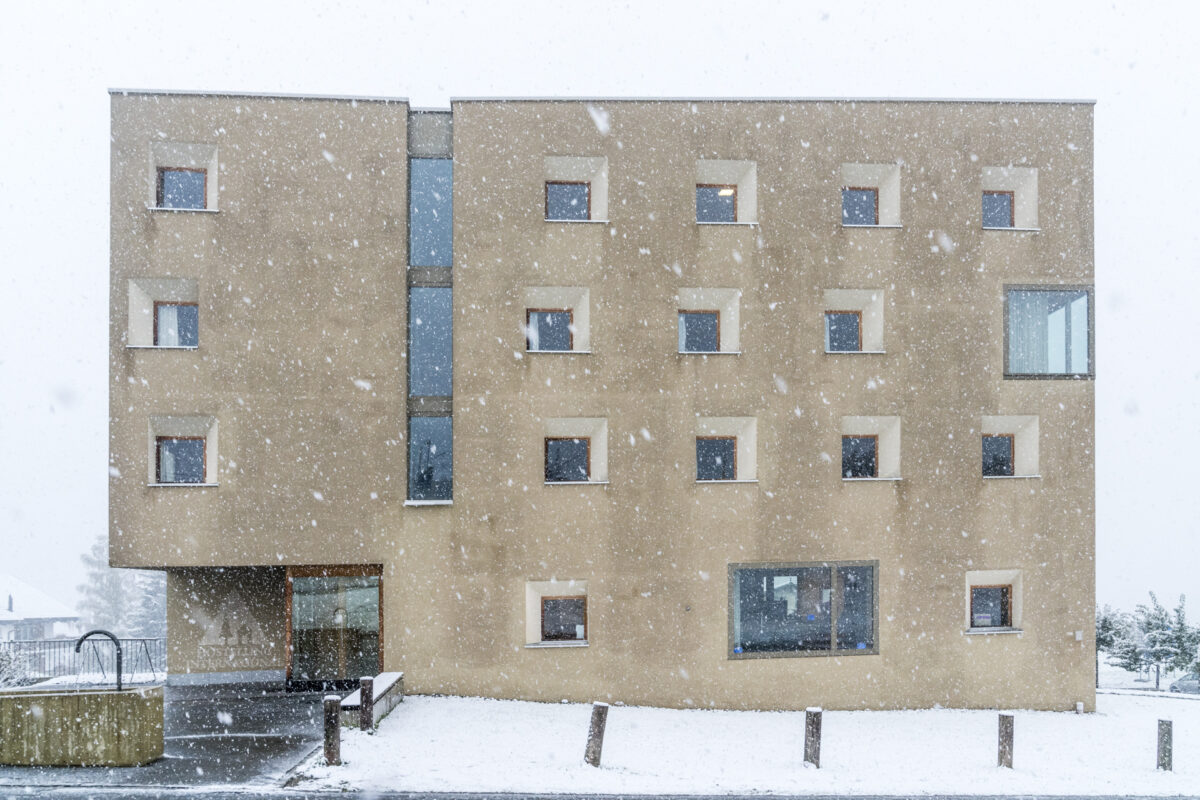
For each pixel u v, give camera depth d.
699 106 18.64
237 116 17.73
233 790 10.83
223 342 17.42
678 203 18.48
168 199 18.00
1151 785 12.84
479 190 18.14
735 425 18.67
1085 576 18.94
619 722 16.03
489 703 17.02
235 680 19.20
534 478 17.92
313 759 12.22
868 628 18.44
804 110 18.84
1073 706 18.80
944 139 19.08
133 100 17.47
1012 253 19.11
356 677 17.86
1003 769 13.43
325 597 17.91
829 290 18.78
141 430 17.11
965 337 18.89
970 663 18.58
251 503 17.31
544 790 11.35
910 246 18.88
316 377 17.64
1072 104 19.42
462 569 17.72
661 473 18.14
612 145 18.45
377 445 17.72
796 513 18.34
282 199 17.77
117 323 17.19
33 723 11.74
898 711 18.17
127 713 11.80
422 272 18.42
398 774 11.70
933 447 18.70
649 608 17.95
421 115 18.64
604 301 18.25
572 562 17.89
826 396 18.53
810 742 13.16
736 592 18.17
